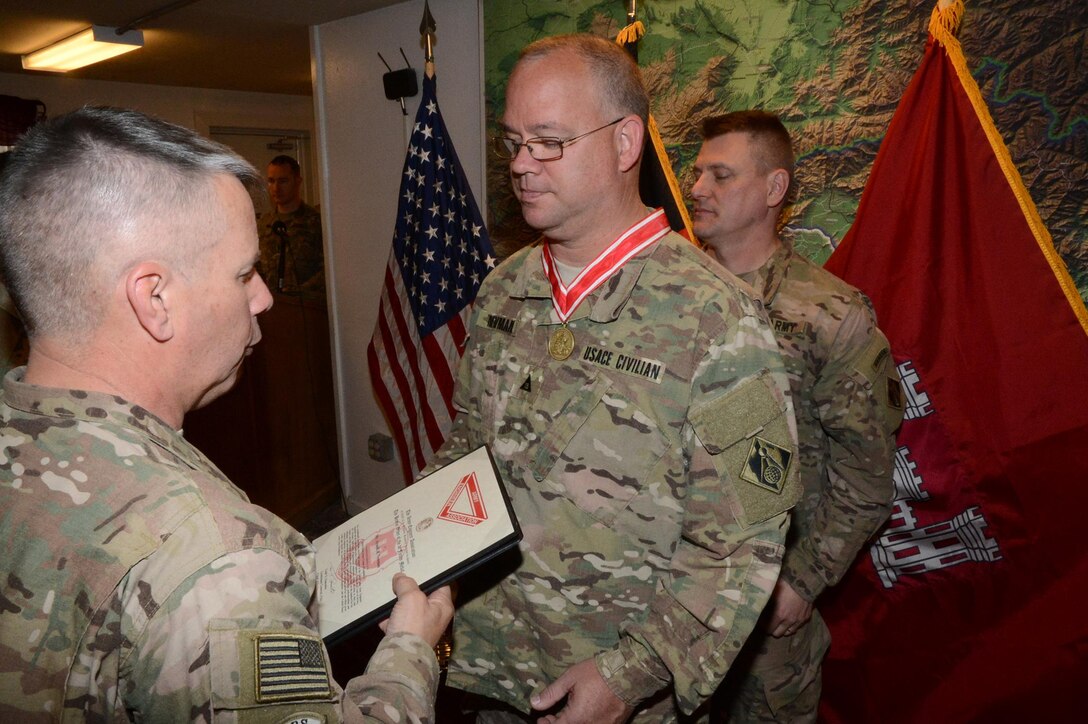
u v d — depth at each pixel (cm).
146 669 56
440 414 246
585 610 107
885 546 163
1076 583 140
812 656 157
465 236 236
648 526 104
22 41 349
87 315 64
